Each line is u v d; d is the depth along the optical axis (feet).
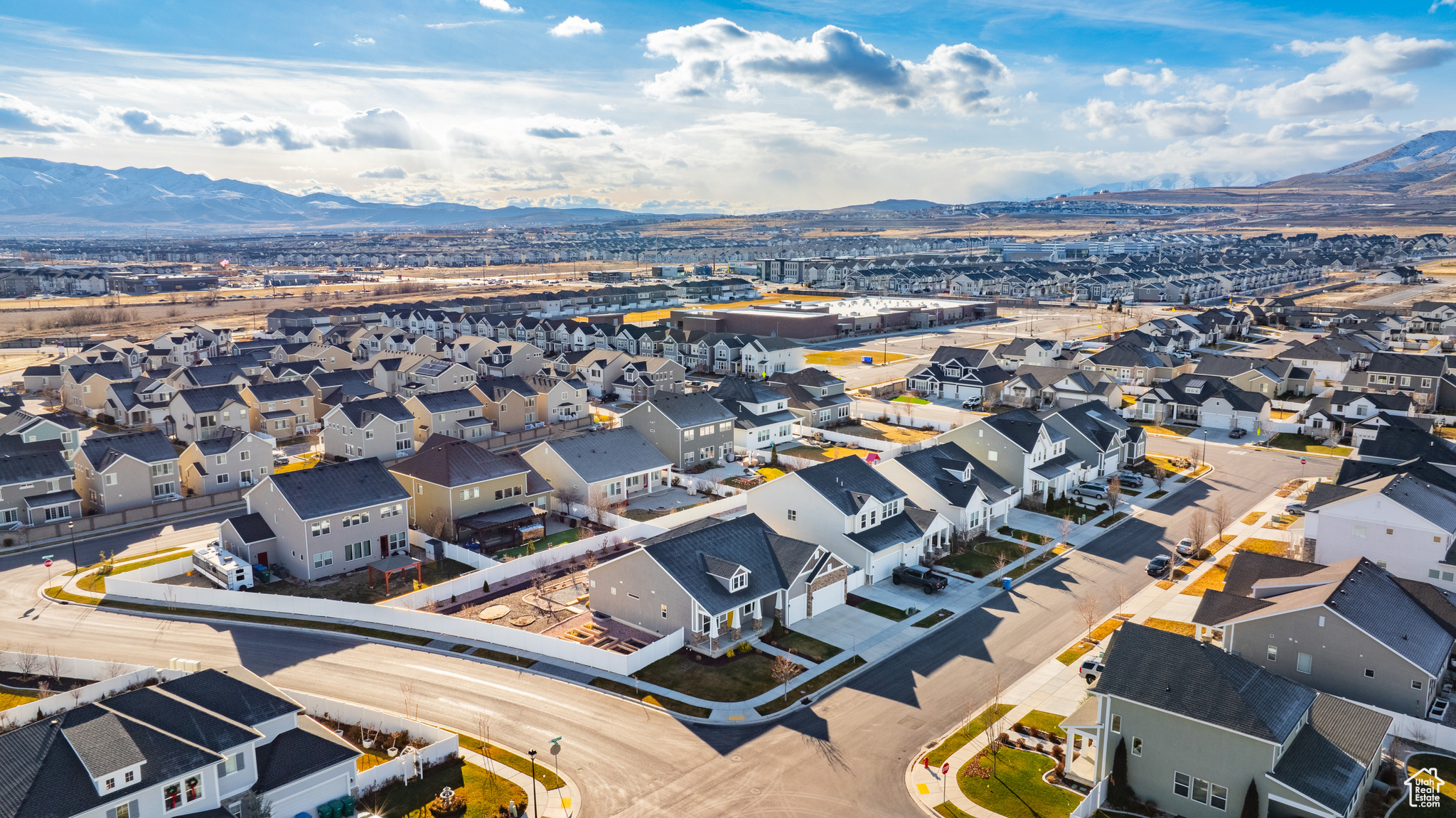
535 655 165.07
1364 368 403.95
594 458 256.93
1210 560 208.85
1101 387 361.92
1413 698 137.28
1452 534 179.11
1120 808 121.08
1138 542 222.48
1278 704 118.21
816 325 574.15
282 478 209.05
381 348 515.91
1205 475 280.92
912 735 137.59
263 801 111.24
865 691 151.23
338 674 157.38
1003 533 230.27
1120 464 288.92
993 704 146.00
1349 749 117.91
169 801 106.32
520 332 558.97
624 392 417.69
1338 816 106.73
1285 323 619.26
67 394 373.81
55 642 169.48
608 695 150.00
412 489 238.27
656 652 162.09
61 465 240.32
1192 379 368.89
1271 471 284.41
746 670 158.40
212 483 263.70
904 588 196.95
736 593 170.81
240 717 117.50
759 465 294.46
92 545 224.94
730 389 334.85
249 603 185.88
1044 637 170.71
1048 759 131.13
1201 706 116.88
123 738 106.32
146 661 162.30
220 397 324.19
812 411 346.95
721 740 136.15
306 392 350.84
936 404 387.34
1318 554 191.62
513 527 229.86
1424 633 146.92
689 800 120.88
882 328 620.90
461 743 135.54
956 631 174.19
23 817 95.25
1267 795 112.27
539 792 122.93
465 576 194.08
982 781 124.98
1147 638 128.16
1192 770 117.39
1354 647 141.79
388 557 218.18
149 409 340.18
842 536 198.90
